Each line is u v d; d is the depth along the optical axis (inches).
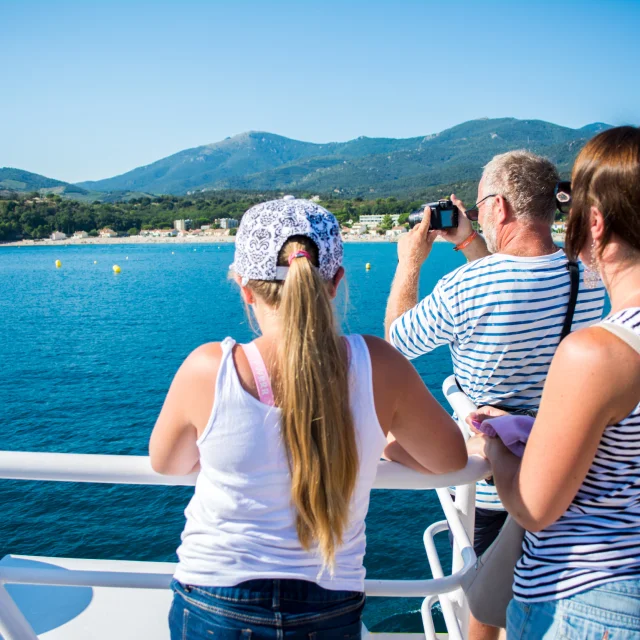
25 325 1242.6
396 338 75.3
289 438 41.8
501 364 68.9
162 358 886.4
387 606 278.2
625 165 39.6
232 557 44.0
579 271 67.6
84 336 1098.7
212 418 43.0
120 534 356.8
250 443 42.6
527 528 43.8
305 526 43.1
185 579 45.9
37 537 353.4
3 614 50.1
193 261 3767.2
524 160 69.3
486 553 53.0
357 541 46.8
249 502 43.8
